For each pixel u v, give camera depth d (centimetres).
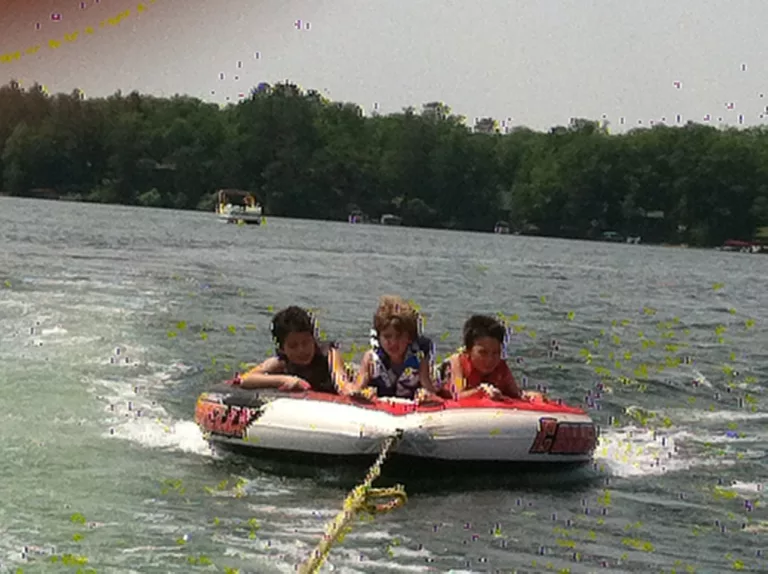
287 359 849
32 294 1709
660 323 1944
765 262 5481
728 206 6962
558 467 815
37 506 659
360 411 779
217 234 4400
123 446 820
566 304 2205
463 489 767
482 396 844
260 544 614
